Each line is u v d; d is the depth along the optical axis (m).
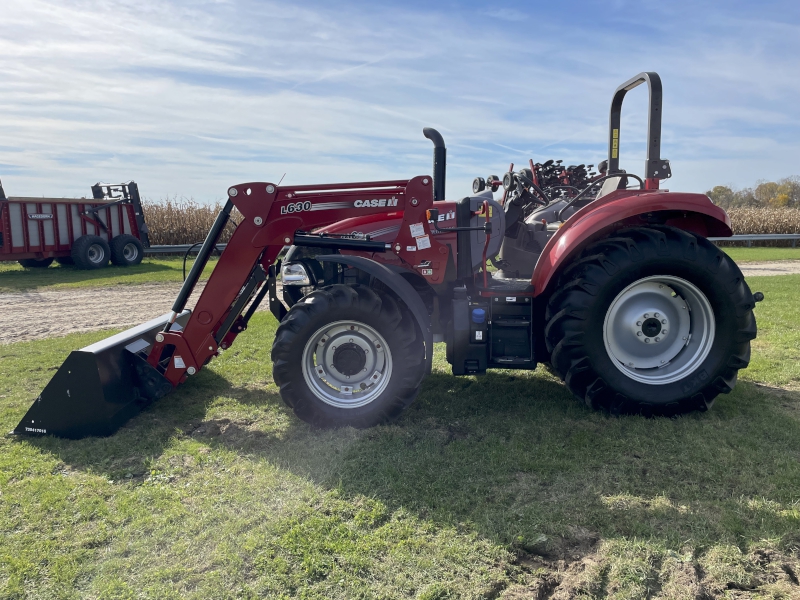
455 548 2.28
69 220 13.05
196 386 4.48
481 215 3.90
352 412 3.56
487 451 3.15
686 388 3.57
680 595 2.01
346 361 3.60
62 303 8.94
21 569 2.21
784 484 2.69
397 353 3.53
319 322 3.50
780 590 2.02
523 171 4.96
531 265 4.67
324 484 2.81
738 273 3.57
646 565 2.16
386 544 2.31
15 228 12.13
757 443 3.15
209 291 3.72
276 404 4.05
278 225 3.65
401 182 3.70
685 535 2.33
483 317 3.64
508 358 3.70
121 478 2.97
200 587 2.09
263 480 2.86
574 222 3.72
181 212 17.77
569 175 6.45
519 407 3.87
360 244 3.73
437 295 4.04
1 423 3.71
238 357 5.36
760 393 4.01
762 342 5.47
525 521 2.45
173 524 2.49
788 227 22.25
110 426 3.48
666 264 3.53
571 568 2.18
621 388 3.58
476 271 4.12
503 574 2.14
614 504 2.58
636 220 3.92
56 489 2.83
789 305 7.54
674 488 2.70
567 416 3.66
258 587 2.08
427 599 2.00
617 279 3.53
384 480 2.83
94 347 3.53
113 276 11.97
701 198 3.63
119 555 2.29
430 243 3.80
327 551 2.28
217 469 3.04
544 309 3.87
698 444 3.16
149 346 4.01
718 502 2.56
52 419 3.48
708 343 3.61
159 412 3.92
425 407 3.92
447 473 2.90
